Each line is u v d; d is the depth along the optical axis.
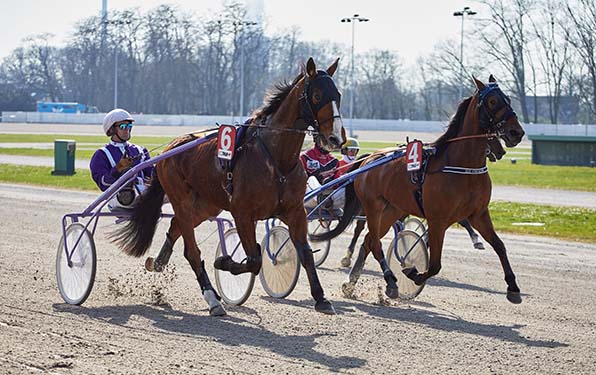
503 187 24.34
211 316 7.76
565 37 60.69
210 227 14.51
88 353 6.18
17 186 22.39
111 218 15.72
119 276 9.85
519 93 64.44
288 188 7.48
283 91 7.61
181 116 76.62
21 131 61.25
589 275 10.48
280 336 6.93
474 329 7.36
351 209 9.73
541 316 8.01
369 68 87.31
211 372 5.70
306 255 7.44
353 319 7.72
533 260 11.64
